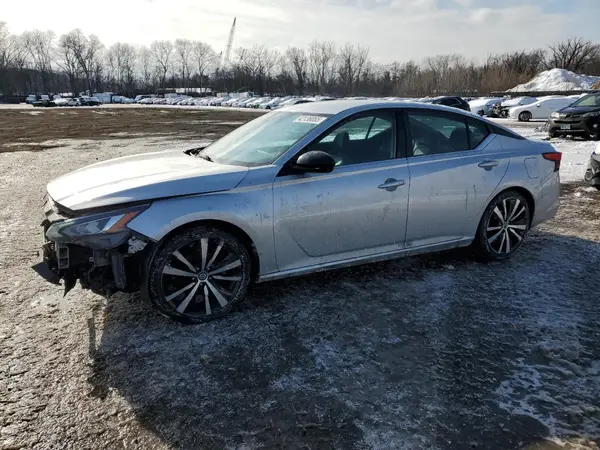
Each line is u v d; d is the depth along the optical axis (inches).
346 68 3535.9
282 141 145.3
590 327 127.4
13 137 747.4
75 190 126.7
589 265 171.9
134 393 99.9
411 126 156.3
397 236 153.3
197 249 125.0
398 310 136.9
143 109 2263.8
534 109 1032.8
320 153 132.0
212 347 117.3
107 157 477.4
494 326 128.0
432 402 97.3
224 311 131.0
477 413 94.1
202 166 139.7
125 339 120.5
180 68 4734.3
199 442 86.7
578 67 3257.9
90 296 144.1
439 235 161.9
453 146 164.4
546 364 110.6
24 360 110.6
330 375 106.5
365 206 144.3
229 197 126.2
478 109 1211.2
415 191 152.0
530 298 145.0
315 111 155.9
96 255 117.6
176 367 109.0
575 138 611.8
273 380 104.7
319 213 137.7
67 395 98.8
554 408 95.3
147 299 122.0
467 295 146.9
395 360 112.2
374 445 86.0
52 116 1518.2
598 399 98.1
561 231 212.7
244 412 94.6
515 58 3159.5
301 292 148.3
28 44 4308.6
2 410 93.7
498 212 171.6
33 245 191.6
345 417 93.1
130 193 119.0
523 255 182.5
